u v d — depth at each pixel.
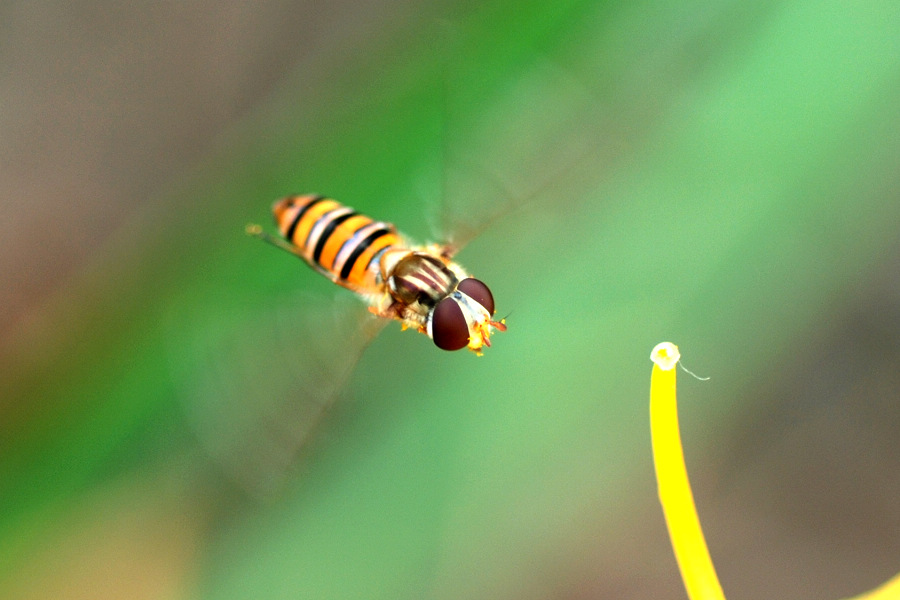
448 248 0.14
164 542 0.15
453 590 0.14
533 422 0.14
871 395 0.16
